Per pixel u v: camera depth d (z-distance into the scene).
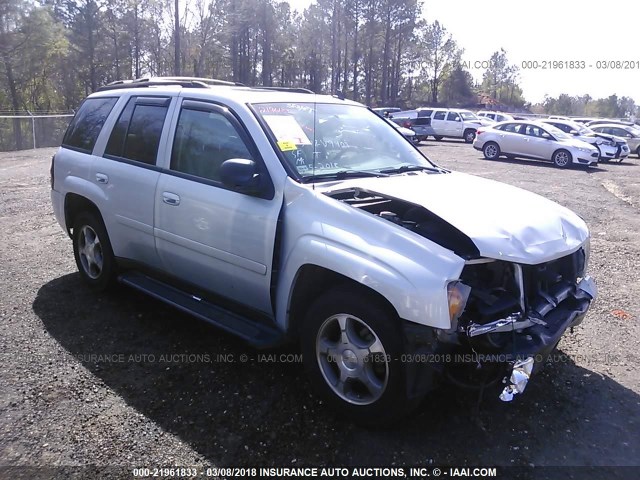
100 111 5.09
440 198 3.26
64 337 4.23
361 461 2.88
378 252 2.93
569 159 20.69
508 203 3.43
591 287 3.62
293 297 3.38
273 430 3.12
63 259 6.28
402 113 36.06
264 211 3.44
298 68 73.38
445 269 2.79
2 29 42.69
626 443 3.10
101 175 4.72
